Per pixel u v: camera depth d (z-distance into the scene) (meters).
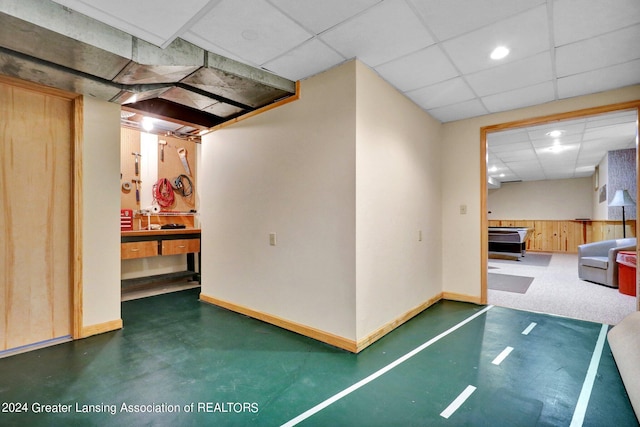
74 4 1.85
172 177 5.36
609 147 5.79
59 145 2.82
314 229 2.86
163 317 3.47
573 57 2.55
